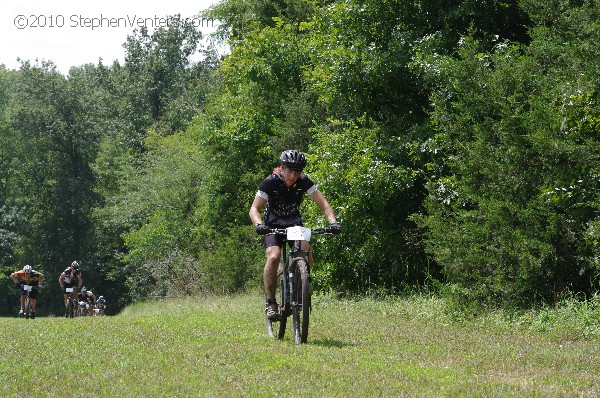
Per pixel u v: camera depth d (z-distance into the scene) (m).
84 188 79.62
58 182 80.12
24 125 79.62
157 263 43.69
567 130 12.57
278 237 10.86
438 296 17.14
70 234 80.31
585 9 14.26
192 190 45.31
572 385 7.47
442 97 17.66
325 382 7.43
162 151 53.12
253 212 10.77
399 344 10.77
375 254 20.20
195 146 46.12
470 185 14.71
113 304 81.44
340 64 20.72
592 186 12.37
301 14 34.00
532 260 12.91
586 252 13.02
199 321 14.66
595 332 11.55
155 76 85.50
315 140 28.00
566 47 14.10
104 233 79.25
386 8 20.81
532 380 7.80
